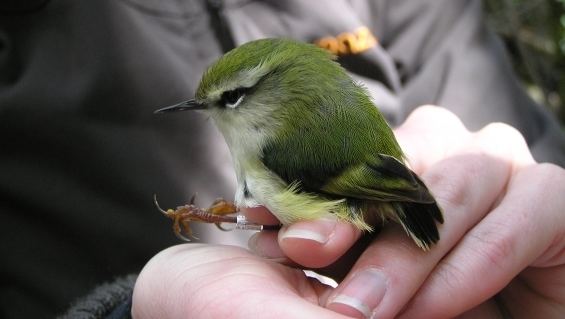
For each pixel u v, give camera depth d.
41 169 0.28
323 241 0.19
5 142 0.28
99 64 0.28
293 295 0.18
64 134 0.28
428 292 0.20
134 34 0.29
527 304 0.23
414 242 0.20
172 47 0.30
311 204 0.21
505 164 0.22
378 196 0.20
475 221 0.20
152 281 0.20
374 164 0.20
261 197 0.21
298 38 0.32
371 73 0.33
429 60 0.35
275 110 0.22
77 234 0.28
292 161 0.21
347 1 0.34
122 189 0.28
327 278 0.23
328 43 0.32
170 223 0.29
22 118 0.28
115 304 0.23
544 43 0.67
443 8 0.36
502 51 0.36
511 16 0.64
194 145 0.29
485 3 0.67
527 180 0.21
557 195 0.21
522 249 0.20
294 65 0.22
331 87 0.22
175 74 0.29
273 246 0.21
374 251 0.20
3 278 0.28
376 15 0.35
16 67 0.29
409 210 0.20
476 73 0.34
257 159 0.22
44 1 0.29
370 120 0.21
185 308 0.18
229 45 0.31
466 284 0.20
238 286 0.18
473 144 0.23
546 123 0.34
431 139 0.25
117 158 0.28
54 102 0.28
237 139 0.22
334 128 0.21
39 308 0.28
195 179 0.29
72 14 0.29
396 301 0.19
